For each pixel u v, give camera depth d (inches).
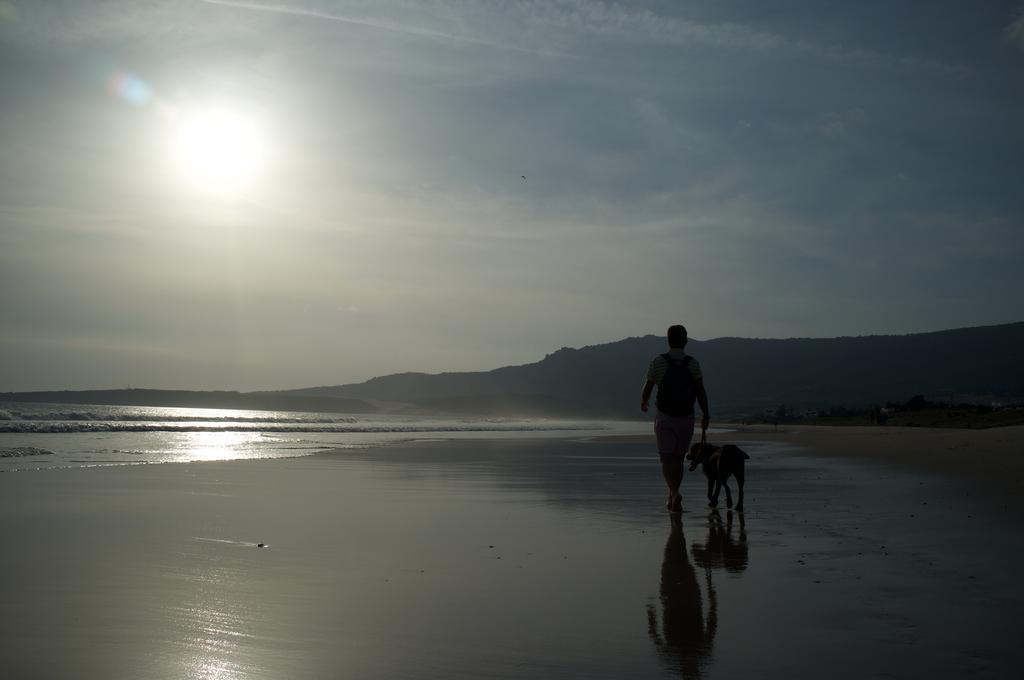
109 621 169.9
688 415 362.9
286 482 486.6
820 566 233.5
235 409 7293.3
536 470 616.4
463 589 203.9
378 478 525.3
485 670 142.0
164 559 237.8
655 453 890.1
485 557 247.3
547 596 196.7
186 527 300.7
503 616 177.9
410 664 144.9
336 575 219.8
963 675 140.0
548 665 144.9
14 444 831.1
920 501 392.5
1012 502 380.8
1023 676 139.6
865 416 3681.1
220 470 565.6
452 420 4458.7
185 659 146.3
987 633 165.0
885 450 880.3
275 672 140.1
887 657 149.6
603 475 569.6
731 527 310.5
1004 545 267.1
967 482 480.4
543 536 287.9
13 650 149.4
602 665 145.1
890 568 230.1
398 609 183.5
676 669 143.0
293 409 7632.9
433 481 508.7
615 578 217.5
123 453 743.1
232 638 159.6
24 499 377.4
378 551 256.4
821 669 142.9
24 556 239.0
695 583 211.0
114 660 145.0
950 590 203.0
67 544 260.2
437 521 325.1
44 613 175.0
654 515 347.9
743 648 155.3
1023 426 1309.1
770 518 336.5
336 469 596.1
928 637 162.1
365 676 138.5
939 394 7239.2
